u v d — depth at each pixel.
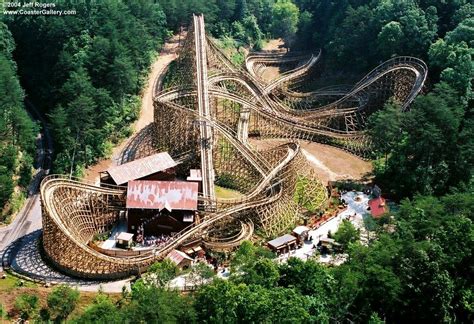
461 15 182.38
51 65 188.25
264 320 75.56
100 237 118.12
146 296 82.69
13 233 123.75
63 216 109.50
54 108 167.38
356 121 169.12
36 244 117.69
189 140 148.62
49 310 95.38
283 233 119.12
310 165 146.50
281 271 89.94
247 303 77.00
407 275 86.19
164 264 100.06
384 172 141.50
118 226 122.56
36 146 163.12
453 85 153.50
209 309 80.38
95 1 198.00
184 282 99.44
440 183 132.50
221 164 143.25
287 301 76.25
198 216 120.81
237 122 167.88
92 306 91.06
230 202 121.94
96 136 157.75
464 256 90.06
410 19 181.50
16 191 138.50
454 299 89.19
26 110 180.12
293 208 127.00
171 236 117.38
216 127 144.38
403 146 139.38
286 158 133.50
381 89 172.75
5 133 145.88
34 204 137.12
